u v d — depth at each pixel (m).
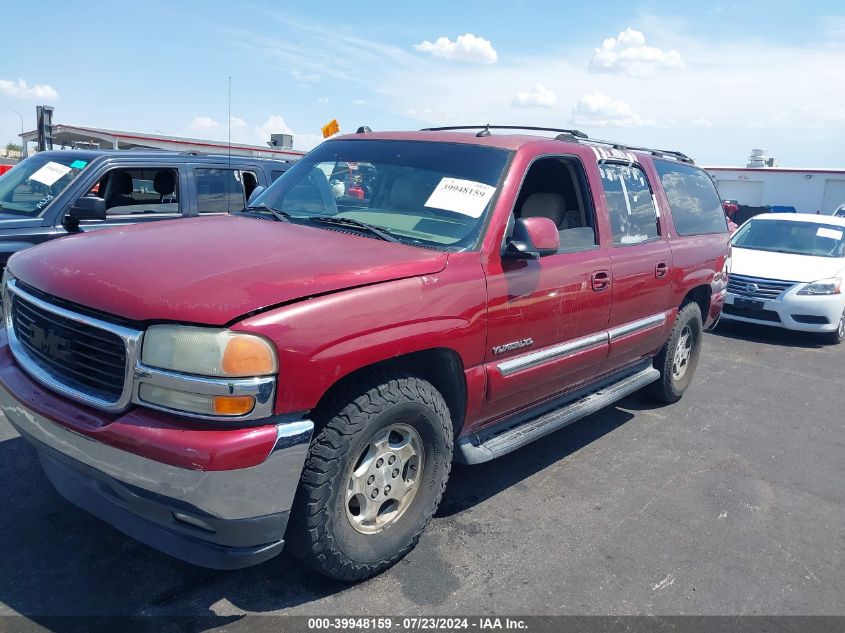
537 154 3.90
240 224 3.58
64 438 2.63
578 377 4.41
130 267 2.75
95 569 3.02
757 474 4.69
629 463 4.71
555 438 5.11
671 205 5.41
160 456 2.38
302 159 4.54
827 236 10.27
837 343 9.43
